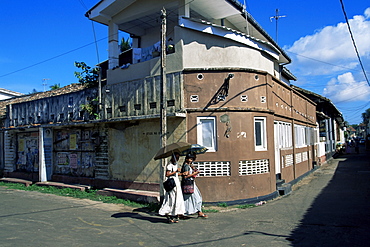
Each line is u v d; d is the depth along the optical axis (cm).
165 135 909
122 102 1162
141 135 1116
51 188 1339
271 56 1198
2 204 1020
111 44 1305
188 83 1015
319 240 611
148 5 1212
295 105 1627
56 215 852
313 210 894
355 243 588
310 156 1934
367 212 851
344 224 731
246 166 1023
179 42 1032
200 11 1205
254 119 1056
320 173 1866
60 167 1468
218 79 1016
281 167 1299
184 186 810
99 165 1261
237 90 1025
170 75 1033
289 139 1473
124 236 652
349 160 2756
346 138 6950
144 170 1102
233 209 927
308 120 1956
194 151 863
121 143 1177
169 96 1029
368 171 1812
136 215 862
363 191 1184
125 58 1447
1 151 1883
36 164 1575
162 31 926
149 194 1014
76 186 1282
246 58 1060
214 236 654
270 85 1138
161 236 655
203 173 994
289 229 699
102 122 1193
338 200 1031
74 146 1402
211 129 1011
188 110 1002
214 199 982
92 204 1020
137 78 1157
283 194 1159
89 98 1297
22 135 1677
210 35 1029
